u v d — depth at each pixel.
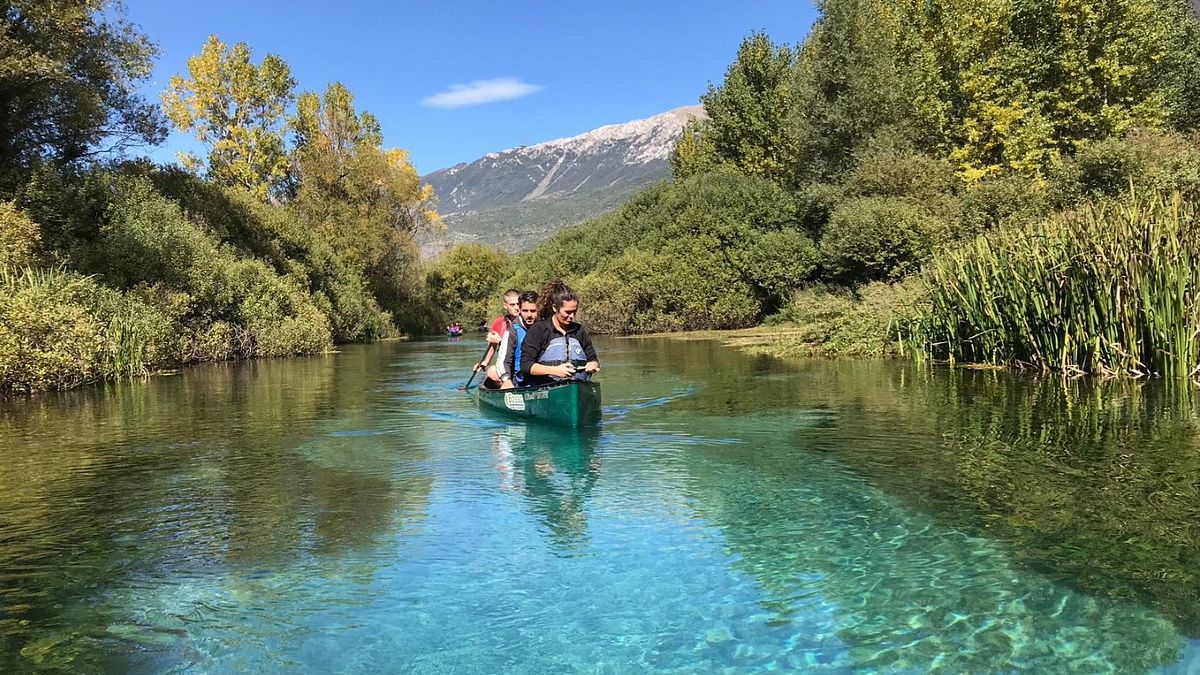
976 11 26.89
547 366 6.67
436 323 44.25
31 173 16.39
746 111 35.62
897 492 4.25
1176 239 7.98
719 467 5.01
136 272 16.36
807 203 26.39
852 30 27.48
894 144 26.08
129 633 2.65
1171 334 7.97
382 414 7.80
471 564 3.26
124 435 6.63
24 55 14.36
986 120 25.97
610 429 6.55
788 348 14.91
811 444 5.70
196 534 3.73
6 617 2.80
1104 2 26.66
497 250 61.78
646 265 28.45
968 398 7.61
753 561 3.24
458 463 5.30
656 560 3.28
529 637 2.57
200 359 17.03
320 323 21.45
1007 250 10.18
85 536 3.73
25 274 11.46
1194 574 2.95
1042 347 9.48
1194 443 5.16
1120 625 2.55
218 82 33.88
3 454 5.80
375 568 3.23
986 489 4.22
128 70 18.12
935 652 2.39
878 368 11.14
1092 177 19.06
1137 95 27.34
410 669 2.37
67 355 10.36
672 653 2.44
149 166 21.86
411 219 38.12
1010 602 2.76
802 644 2.48
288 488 4.64
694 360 13.98
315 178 33.72
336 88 34.72
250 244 24.89
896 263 20.88
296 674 2.35
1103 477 4.36
